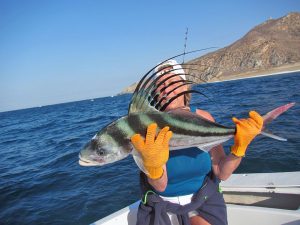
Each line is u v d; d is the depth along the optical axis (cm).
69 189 364
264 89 1422
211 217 147
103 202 310
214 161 150
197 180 147
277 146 386
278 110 114
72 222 280
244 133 114
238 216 162
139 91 108
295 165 323
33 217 301
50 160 544
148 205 148
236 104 928
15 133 1246
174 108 124
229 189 181
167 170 142
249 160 351
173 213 147
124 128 107
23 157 635
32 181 418
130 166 414
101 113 1605
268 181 178
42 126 1402
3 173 500
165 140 105
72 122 1313
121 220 169
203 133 113
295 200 168
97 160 106
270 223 153
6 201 355
